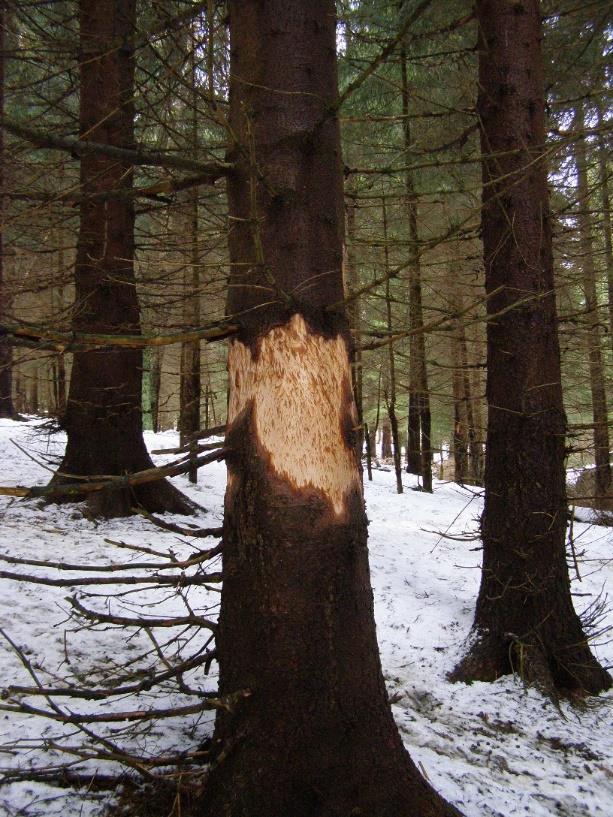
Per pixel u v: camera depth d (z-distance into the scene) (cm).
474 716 383
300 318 223
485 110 477
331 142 241
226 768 212
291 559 212
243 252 234
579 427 458
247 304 230
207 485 971
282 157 231
